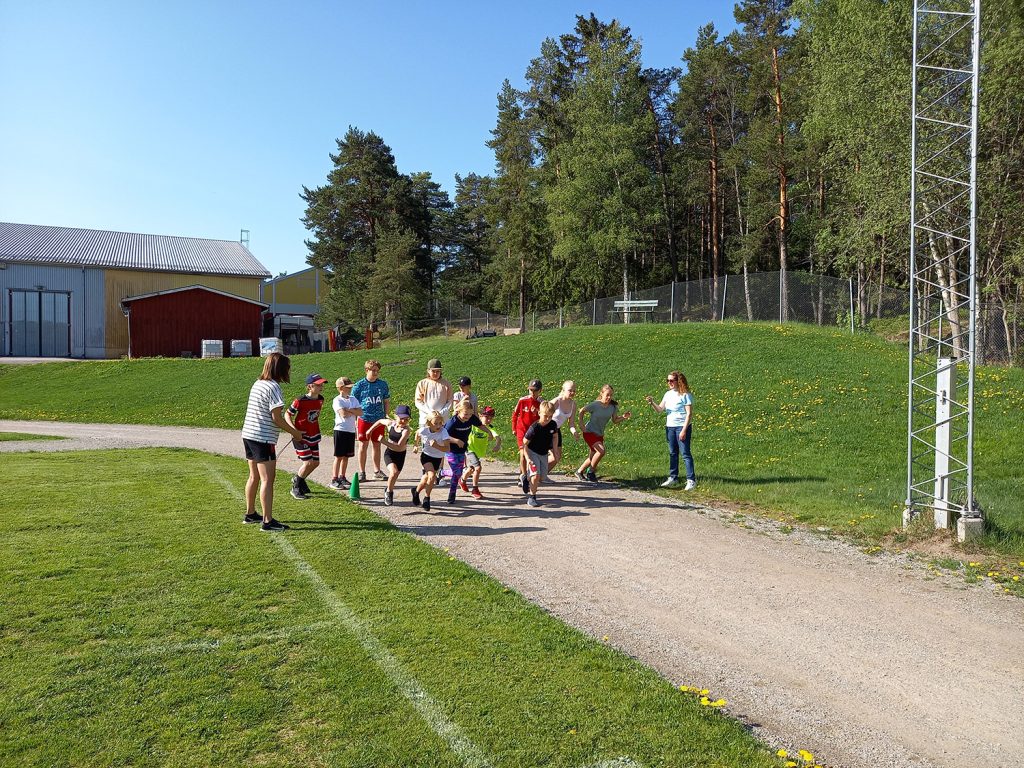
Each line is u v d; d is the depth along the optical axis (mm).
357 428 10648
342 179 63188
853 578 6496
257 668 4180
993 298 26797
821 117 27828
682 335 25141
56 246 41625
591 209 42000
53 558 6082
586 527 8180
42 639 4473
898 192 24562
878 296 31438
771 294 35719
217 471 11188
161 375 28906
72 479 10180
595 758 3402
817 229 39156
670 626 5301
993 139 24188
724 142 48781
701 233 53281
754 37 44000
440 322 53500
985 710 4098
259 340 39625
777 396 17172
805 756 3514
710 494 10094
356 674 4148
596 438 11031
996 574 6496
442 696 3936
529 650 4617
